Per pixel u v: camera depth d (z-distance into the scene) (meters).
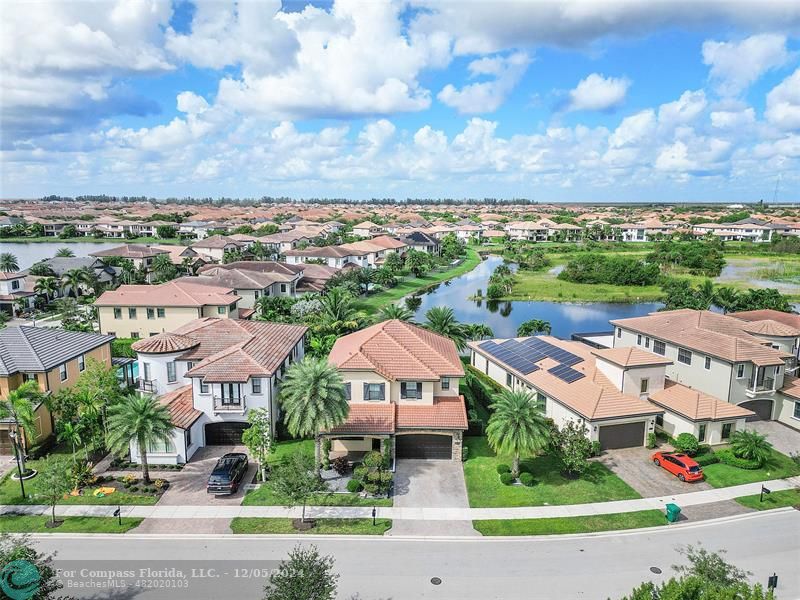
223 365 37.22
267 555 25.66
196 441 36.53
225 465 32.16
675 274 121.69
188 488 31.83
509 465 34.75
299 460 29.11
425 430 34.78
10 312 77.75
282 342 44.53
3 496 30.89
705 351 42.84
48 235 195.88
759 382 41.75
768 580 23.94
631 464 35.12
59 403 35.94
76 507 29.75
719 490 32.12
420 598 22.81
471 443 38.16
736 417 37.22
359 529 27.78
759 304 74.50
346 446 36.06
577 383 40.03
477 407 44.44
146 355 40.00
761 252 157.25
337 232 180.50
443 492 31.62
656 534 27.70
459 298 99.69
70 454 35.72
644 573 24.58
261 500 30.59
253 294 76.12
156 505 29.98
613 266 114.06
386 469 32.59
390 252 132.00
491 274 129.38
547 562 25.34
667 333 47.78
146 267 107.06
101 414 35.69
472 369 54.75
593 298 98.69
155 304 61.16
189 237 190.62
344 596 22.88
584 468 33.22
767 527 28.41
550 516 29.20
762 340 46.22
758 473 34.28
